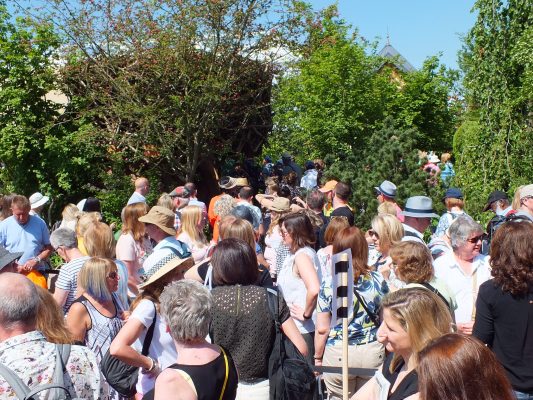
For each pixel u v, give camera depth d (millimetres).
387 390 3283
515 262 4113
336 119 22453
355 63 22625
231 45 15180
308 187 15930
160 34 14789
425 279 4711
